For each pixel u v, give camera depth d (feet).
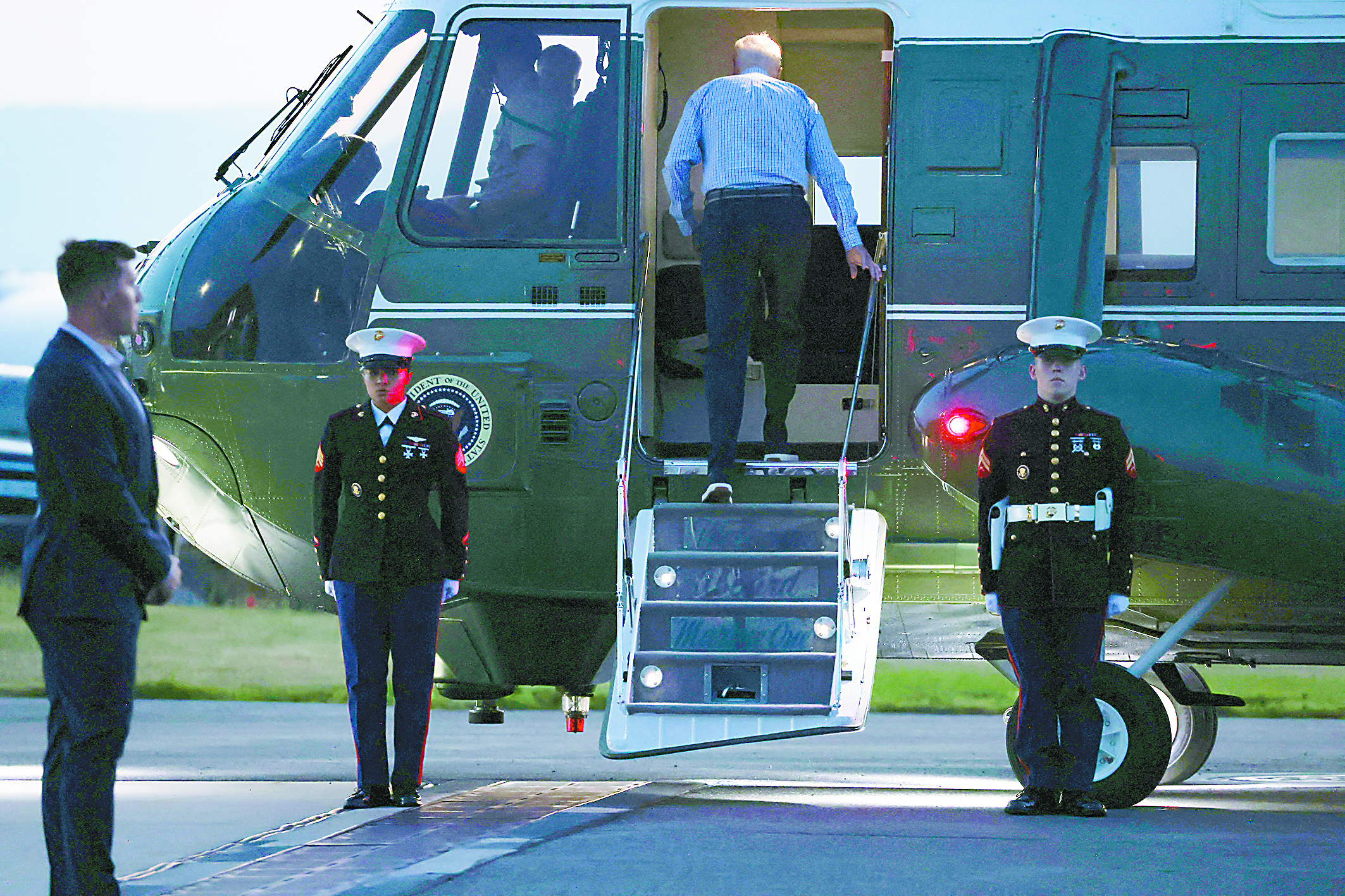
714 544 68.49
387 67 77.71
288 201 76.33
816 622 64.39
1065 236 73.15
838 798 72.23
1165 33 75.15
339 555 63.98
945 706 182.19
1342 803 75.77
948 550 73.00
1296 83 74.49
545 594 74.74
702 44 86.89
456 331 74.64
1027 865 48.47
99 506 41.01
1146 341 73.20
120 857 54.29
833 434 81.00
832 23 87.15
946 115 75.25
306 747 109.81
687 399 82.48
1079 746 63.21
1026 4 75.77
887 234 75.05
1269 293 74.08
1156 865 48.62
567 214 75.41
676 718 63.16
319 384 74.33
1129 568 62.44
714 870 47.14
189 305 75.51
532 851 50.83
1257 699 178.19
